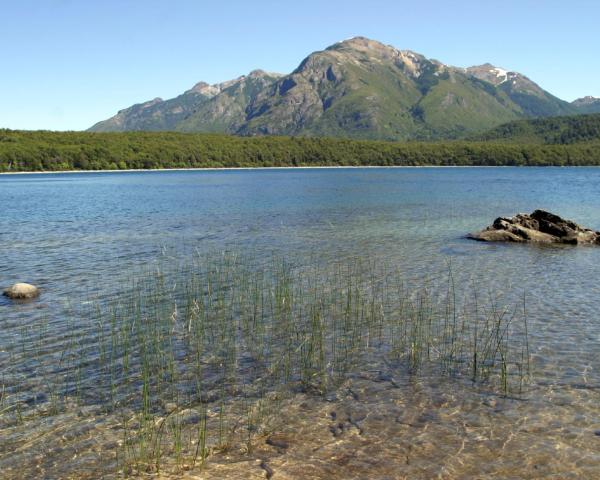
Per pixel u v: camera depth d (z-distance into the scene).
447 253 30.73
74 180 135.88
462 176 154.62
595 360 14.09
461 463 9.34
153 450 9.88
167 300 20.55
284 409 11.54
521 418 10.99
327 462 9.41
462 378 13.09
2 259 29.53
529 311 18.80
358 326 17.19
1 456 9.77
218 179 141.00
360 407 11.59
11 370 13.84
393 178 144.12
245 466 9.29
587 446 9.86
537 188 94.94
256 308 19.23
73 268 26.94
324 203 67.12
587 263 27.67
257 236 38.09
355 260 28.50
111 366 14.06
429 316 18.27
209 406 11.72
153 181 130.38
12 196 80.94
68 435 10.50
